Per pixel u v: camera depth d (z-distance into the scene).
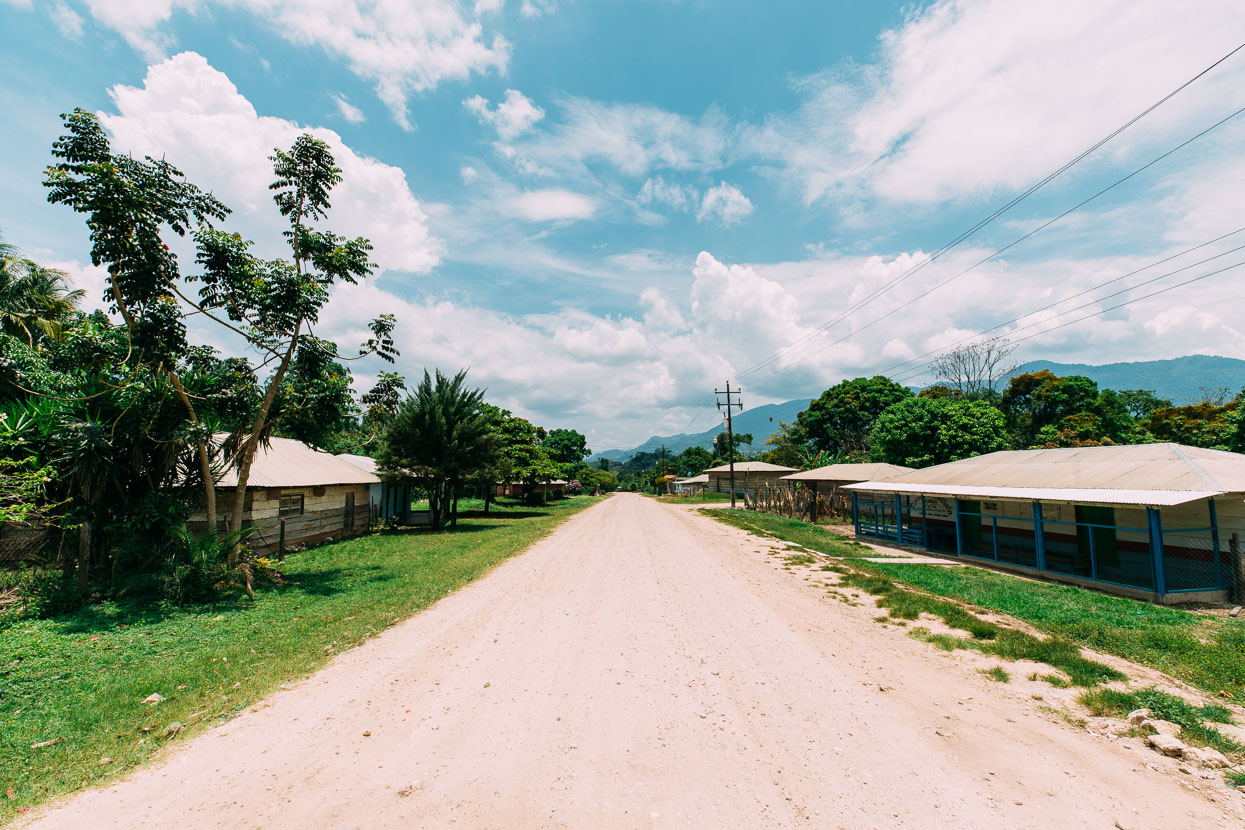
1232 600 10.13
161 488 11.23
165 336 10.30
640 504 48.97
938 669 6.37
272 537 15.73
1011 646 6.95
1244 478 10.54
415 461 23.59
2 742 4.65
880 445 34.25
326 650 7.19
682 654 6.94
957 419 30.73
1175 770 4.09
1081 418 39.97
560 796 3.81
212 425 11.02
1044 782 3.92
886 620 8.49
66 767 4.27
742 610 9.15
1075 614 8.64
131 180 9.79
